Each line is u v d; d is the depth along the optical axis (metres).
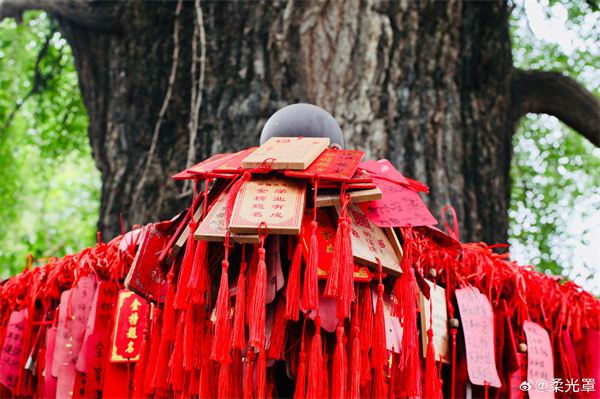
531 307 1.52
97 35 3.33
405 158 2.69
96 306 1.43
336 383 0.99
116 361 1.38
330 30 2.80
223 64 2.90
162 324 1.21
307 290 0.96
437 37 2.91
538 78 3.67
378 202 1.15
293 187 1.04
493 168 2.97
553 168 6.21
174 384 1.07
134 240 1.50
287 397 1.34
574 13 4.95
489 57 3.07
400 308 1.11
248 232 0.98
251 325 0.95
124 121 3.13
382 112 2.73
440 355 1.29
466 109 2.99
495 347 1.42
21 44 5.41
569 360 1.51
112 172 3.10
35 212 6.75
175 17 3.16
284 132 1.25
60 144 5.96
